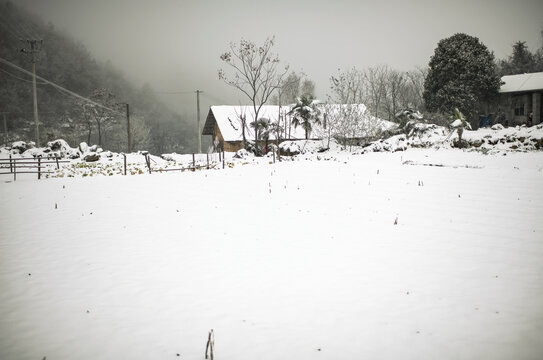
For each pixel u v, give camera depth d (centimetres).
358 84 3606
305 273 722
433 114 4372
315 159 2709
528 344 484
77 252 867
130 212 1224
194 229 1029
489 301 594
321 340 507
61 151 3297
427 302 598
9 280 718
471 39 4694
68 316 584
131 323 561
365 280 683
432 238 882
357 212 1120
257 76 3662
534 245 805
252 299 626
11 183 1883
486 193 1220
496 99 4609
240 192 1462
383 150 2739
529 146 2116
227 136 4328
